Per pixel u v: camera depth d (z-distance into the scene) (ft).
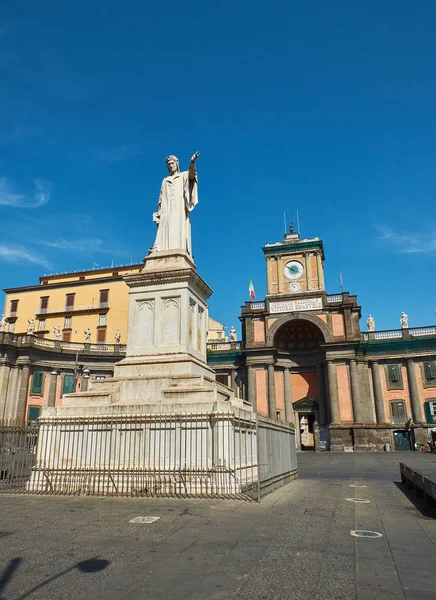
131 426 38.78
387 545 21.54
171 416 37.70
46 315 207.00
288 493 39.63
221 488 34.83
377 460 99.76
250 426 41.24
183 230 52.06
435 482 28.12
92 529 24.11
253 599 14.80
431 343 155.74
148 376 43.62
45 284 210.79
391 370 158.81
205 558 19.10
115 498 33.88
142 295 48.08
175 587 15.79
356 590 15.64
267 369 166.91
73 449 39.96
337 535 23.40
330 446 150.51
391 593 15.39
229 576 16.96
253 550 20.31
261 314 171.01
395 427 152.15
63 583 16.15
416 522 27.45
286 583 16.25
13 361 155.53
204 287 51.57
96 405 41.98
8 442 46.16
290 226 182.19
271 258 177.78
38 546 20.85
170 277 47.37
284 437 49.29
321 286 169.37
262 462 38.06
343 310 162.40
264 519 26.91
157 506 30.50
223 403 37.11
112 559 18.92
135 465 37.70
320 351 166.91
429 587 15.98
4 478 42.63
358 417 151.02
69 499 33.81
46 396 160.25
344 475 63.82
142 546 20.85
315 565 18.33
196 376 42.57
